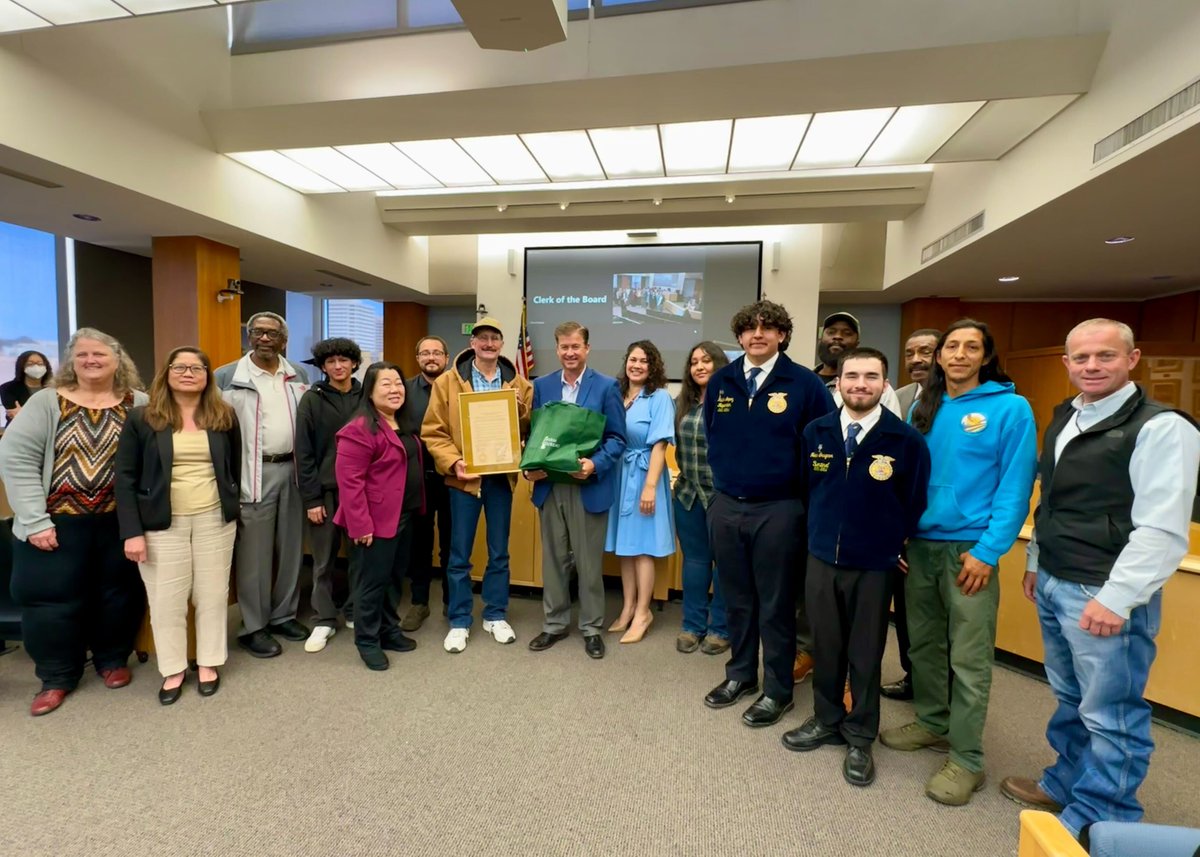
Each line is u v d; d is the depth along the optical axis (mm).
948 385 1895
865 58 3477
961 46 3318
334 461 2781
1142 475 1414
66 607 2201
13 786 1744
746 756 1954
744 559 2189
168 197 4289
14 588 2180
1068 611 1557
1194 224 4047
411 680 2438
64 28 3402
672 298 6883
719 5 3816
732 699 2271
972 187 4633
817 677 1978
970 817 1688
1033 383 6641
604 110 4035
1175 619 2207
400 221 6945
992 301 7453
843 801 1746
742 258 6695
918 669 1984
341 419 2809
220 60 4660
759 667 2629
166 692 2230
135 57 4020
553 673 2527
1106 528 1480
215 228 4984
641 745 2004
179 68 4340
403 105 4172
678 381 6887
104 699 2258
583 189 5930
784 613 2105
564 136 4465
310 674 2480
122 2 2904
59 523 2166
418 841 1554
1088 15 3221
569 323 2754
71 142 3629
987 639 1759
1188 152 2834
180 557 2236
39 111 3453
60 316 6176
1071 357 1541
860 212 5840
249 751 1934
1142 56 2836
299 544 2875
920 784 1834
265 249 5727
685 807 1705
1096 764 1536
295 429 2752
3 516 3137
